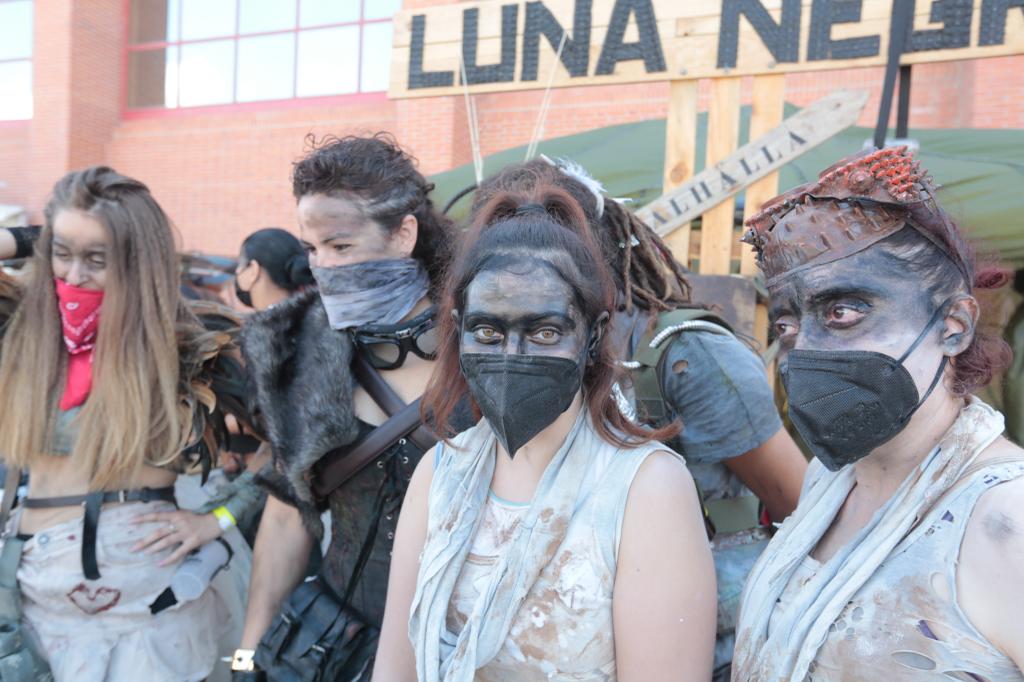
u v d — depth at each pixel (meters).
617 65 2.60
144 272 2.02
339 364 1.75
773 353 2.45
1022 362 2.97
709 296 2.48
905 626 0.91
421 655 1.19
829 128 2.45
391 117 9.79
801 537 1.13
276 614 1.96
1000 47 2.19
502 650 1.16
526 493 1.25
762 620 1.10
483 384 1.18
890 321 0.99
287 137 10.41
